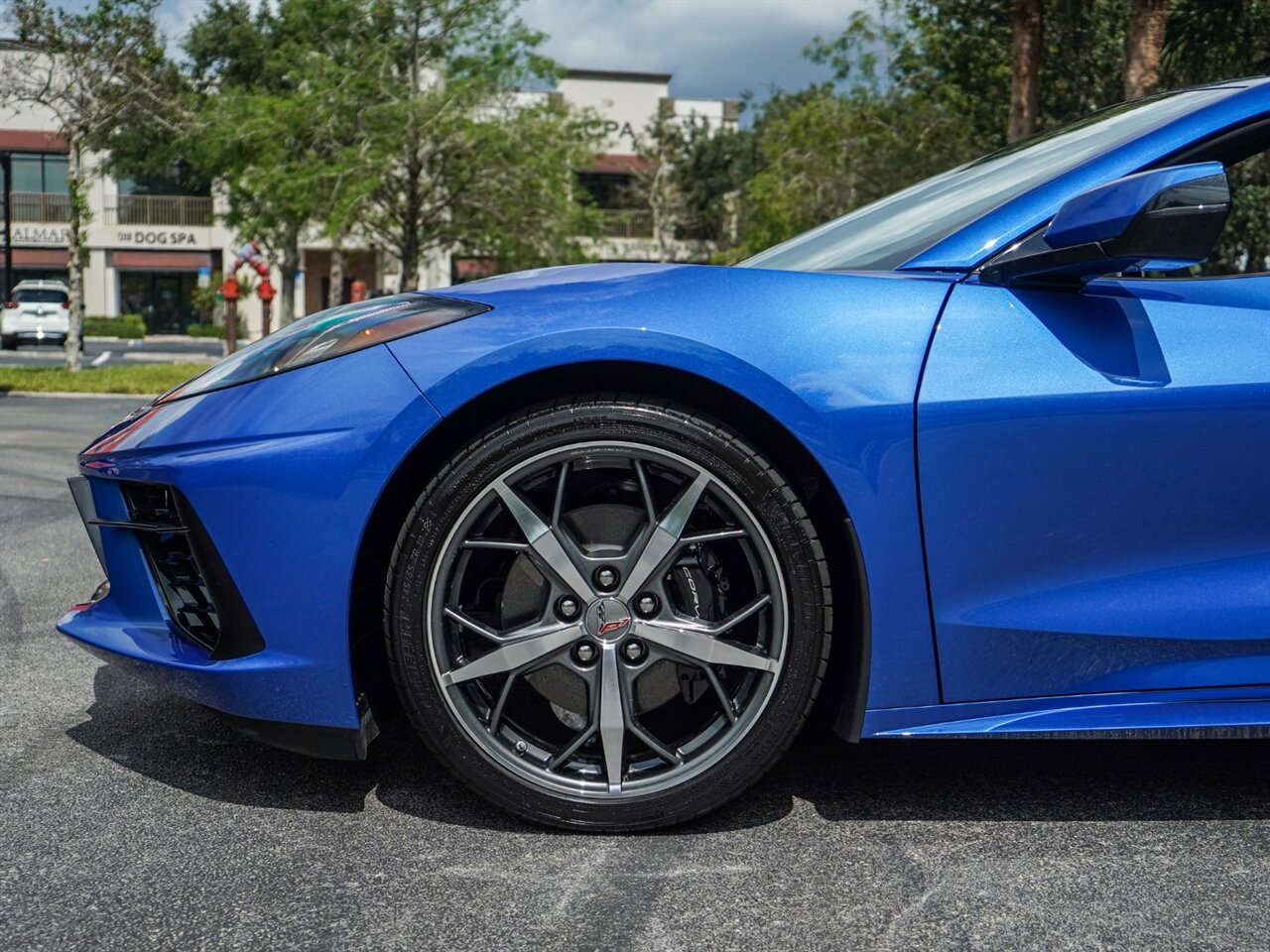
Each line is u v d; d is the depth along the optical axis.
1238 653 1.78
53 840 1.71
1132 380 1.69
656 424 1.67
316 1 17.34
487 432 1.68
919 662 1.71
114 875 1.60
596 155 19.48
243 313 37.44
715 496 1.70
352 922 1.46
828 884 1.59
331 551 1.67
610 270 1.87
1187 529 1.73
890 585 1.69
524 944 1.41
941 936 1.44
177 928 1.45
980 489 1.68
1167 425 1.69
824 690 1.99
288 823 1.78
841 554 1.77
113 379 15.56
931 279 1.77
